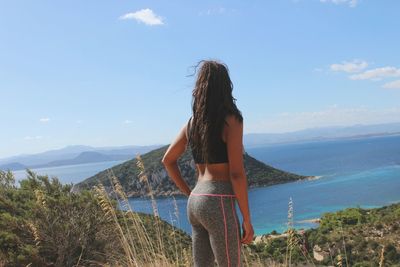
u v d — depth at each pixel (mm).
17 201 6770
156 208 4488
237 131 2518
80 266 5422
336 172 190250
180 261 4383
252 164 152250
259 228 44094
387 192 109875
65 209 5668
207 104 2525
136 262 4246
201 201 2521
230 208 2514
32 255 5105
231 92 2592
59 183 6875
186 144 2832
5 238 5266
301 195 111188
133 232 4766
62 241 5383
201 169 2672
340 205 89938
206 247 2652
